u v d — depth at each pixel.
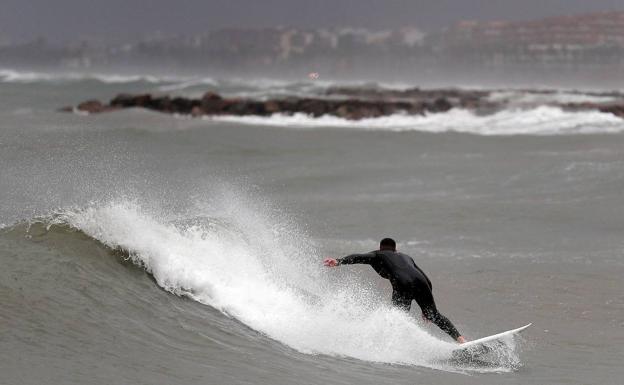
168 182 67.94
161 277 32.44
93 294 28.64
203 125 136.88
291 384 25.05
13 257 30.05
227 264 35.72
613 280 45.53
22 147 70.56
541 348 34.19
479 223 61.34
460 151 107.88
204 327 29.16
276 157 100.56
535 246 54.09
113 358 24.27
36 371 22.23
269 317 32.44
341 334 32.06
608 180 78.50
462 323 37.66
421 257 50.78
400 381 27.36
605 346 34.69
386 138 124.56
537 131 137.50
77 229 33.19
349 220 61.62
